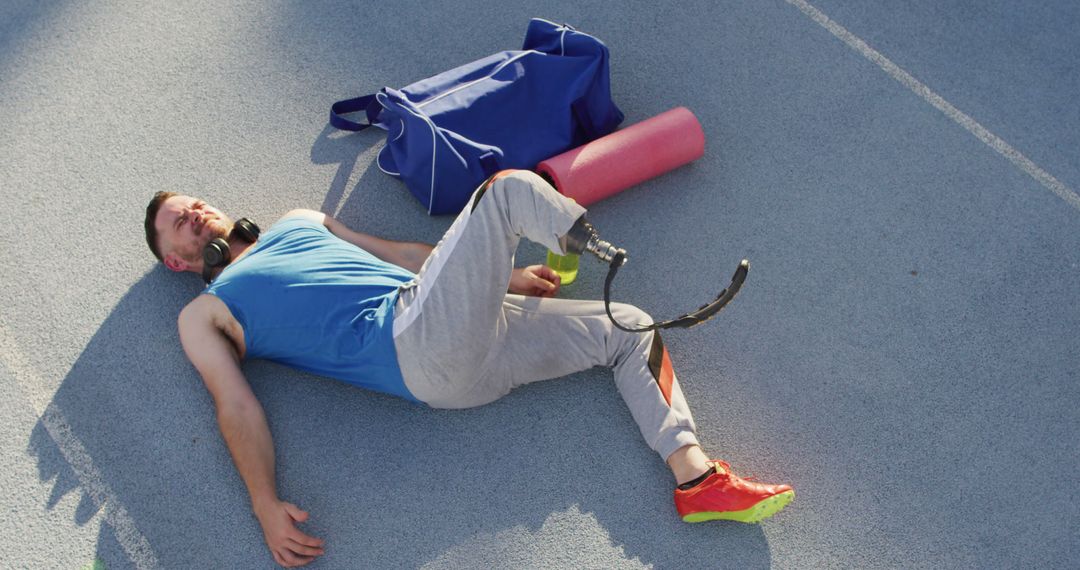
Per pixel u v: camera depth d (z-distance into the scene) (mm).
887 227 2330
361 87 2582
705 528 1887
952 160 2447
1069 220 2346
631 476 1951
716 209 2357
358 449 1988
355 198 2381
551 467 1964
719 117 2529
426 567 1840
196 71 2607
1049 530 1890
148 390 2057
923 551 1866
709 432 2016
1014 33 2717
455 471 1960
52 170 2414
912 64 2641
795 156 2455
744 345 2135
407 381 1849
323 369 1973
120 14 2721
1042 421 2031
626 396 1956
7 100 2543
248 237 2152
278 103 2551
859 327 2166
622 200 2377
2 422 2004
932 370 2104
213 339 1917
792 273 2250
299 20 2719
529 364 1960
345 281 1939
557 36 2389
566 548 1862
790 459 1982
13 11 2717
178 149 2457
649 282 2238
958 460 1978
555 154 2322
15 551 1845
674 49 2674
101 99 2547
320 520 1894
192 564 1840
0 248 2277
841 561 1854
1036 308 2197
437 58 2650
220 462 1963
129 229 2314
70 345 2121
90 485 1929
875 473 1963
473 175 2232
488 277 1728
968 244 2303
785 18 2736
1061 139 2498
